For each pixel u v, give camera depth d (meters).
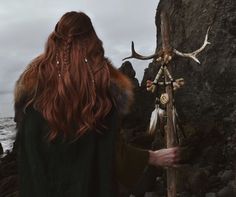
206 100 14.83
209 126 12.91
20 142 2.75
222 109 14.41
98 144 2.71
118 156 2.77
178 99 15.60
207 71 14.93
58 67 2.77
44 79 2.74
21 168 2.74
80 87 2.71
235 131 12.39
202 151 11.44
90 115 2.68
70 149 2.68
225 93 14.54
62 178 2.68
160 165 2.96
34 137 2.70
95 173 2.70
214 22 15.28
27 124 2.72
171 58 3.51
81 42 2.84
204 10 15.80
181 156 3.01
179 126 3.45
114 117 2.73
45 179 2.68
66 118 2.69
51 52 2.82
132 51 3.59
